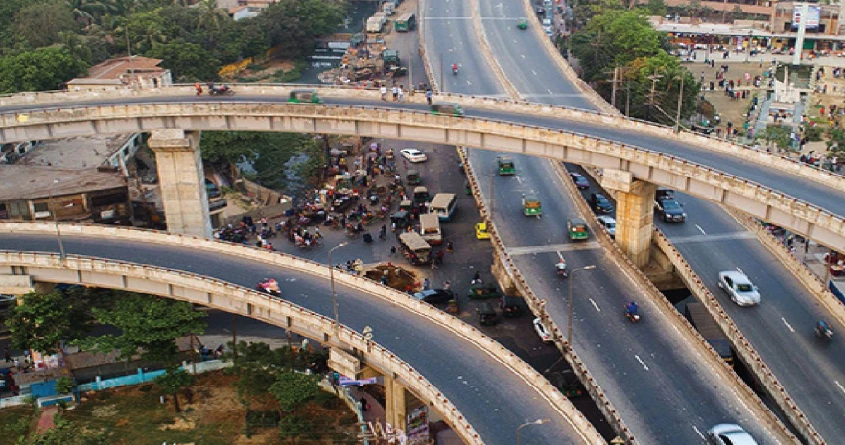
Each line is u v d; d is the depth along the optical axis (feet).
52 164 582.76
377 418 345.51
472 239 509.76
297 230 511.81
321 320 332.80
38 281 398.62
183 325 355.36
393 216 519.60
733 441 273.13
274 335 413.18
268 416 344.08
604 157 430.61
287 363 355.56
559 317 364.79
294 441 332.60
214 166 638.12
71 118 476.13
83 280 391.86
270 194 597.11
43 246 409.69
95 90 518.78
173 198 485.56
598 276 401.90
